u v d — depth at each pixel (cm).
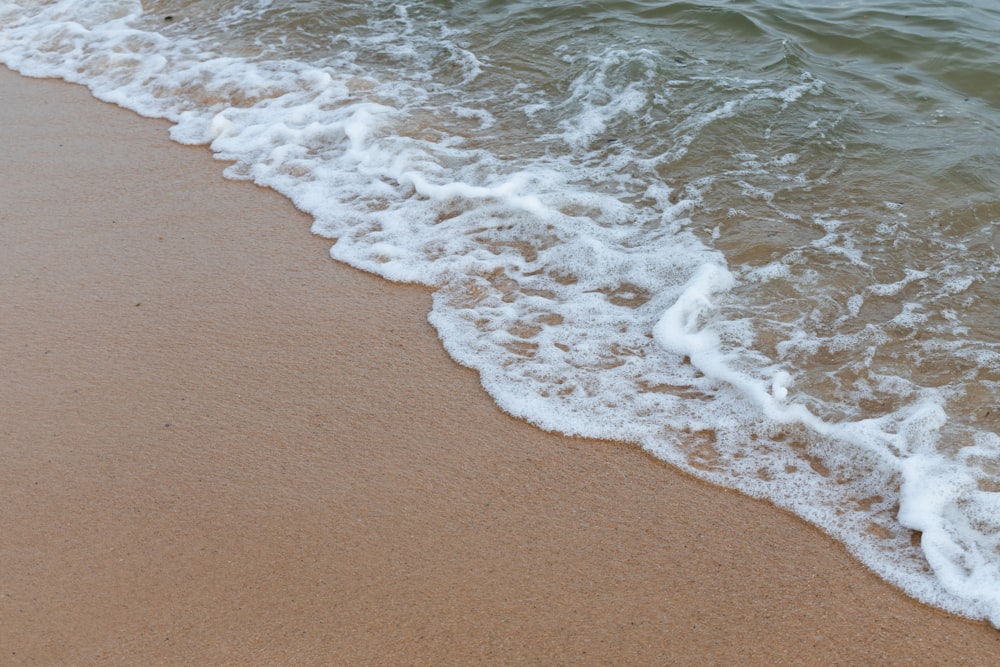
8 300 442
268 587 295
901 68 649
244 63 696
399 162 553
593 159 551
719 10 712
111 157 575
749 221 481
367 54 704
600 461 347
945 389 364
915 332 397
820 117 577
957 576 294
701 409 370
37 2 841
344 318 429
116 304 439
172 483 337
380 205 519
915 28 699
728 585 294
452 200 514
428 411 372
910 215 478
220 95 651
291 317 429
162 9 806
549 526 318
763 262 448
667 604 288
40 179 550
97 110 640
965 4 743
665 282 443
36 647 276
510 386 385
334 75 668
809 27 704
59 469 345
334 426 364
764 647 273
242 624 282
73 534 316
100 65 711
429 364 399
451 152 565
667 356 399
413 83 658
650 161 543
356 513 323
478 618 283
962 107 588
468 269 463
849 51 679
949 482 323
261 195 533
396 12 775
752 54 664
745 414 364
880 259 446
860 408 360
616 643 275
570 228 486
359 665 269
